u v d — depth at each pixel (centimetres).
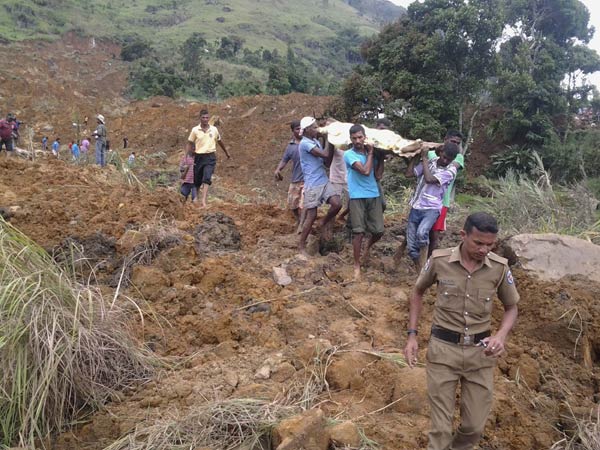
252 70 6425
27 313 427
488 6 2039
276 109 2972
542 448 421
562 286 563
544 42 2316
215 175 2402
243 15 10244
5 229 500
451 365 357
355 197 655
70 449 403
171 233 679
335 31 10756
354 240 661
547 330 530
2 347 411
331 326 546
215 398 429
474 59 2044
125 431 403
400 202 1145
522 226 864
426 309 578
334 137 698
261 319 549
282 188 2311
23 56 5256
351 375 462
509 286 361
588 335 527
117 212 761
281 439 373
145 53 6325
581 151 2003
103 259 629
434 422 357
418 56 2061
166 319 541
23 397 400
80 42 6969
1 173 921
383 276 678
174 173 1762
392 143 643
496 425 431
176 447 378
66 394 430
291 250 738
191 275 603
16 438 403
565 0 2300
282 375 464
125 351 470
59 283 461
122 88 5272
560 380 491
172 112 3127
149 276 583
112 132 3044
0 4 7125
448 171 624
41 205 730
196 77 4894
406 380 448
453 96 2094
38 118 3222
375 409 437
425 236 628
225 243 736
